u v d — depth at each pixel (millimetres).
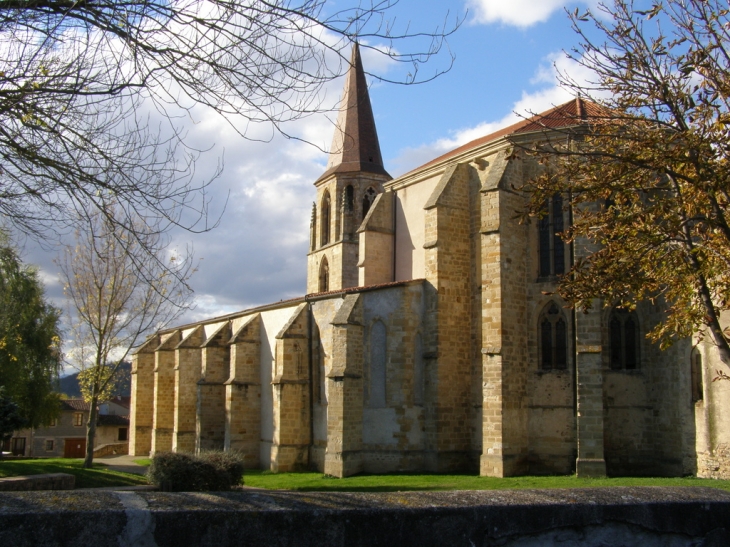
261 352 44312
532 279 33375
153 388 60781
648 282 18844
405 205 43344
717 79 17547
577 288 18500
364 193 59062
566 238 19594
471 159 36719
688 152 17469
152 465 28562
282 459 38156
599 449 29000
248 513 5703
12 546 5109
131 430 60781
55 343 55719
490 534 6410
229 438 42750
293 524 5809
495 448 31031
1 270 52938
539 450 32094
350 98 61719
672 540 7016
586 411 29359
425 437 34406
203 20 10578
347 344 34531
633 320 31641
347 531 5957
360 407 34625
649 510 6973
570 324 32406
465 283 35844
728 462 26219
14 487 23469
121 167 11375
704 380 27672
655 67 18453
